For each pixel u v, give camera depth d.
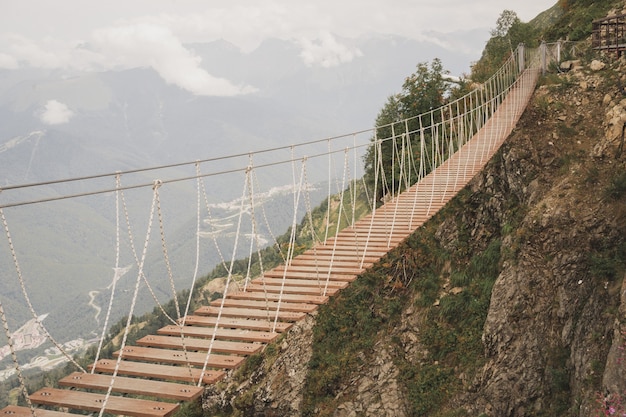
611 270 17.75
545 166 23.89
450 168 22.52
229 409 30.67
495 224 25.55
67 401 7.45
